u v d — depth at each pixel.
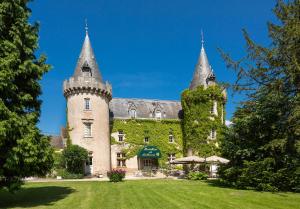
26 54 16.95
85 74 45.84
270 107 21.39
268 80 18.62
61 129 50.50
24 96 16.31
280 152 21.61
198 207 14.80
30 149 15.42
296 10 17.84
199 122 47.81
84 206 15.27
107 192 20.80
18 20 16.72
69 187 24.73
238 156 23.30
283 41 17.77
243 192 20.36
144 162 49.72
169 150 50.75
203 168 45.28
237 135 23.59
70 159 41.22
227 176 23.94
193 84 50.84
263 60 18.42
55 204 15.91
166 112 53.31
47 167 17.00
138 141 50.00
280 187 21.39
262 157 22.34
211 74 49.56
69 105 46.00
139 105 53.19
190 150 48.66
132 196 18.70
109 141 47.12
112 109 51.09
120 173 31.44
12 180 16.11
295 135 19.92
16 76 16.45
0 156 15.11
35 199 17.88
